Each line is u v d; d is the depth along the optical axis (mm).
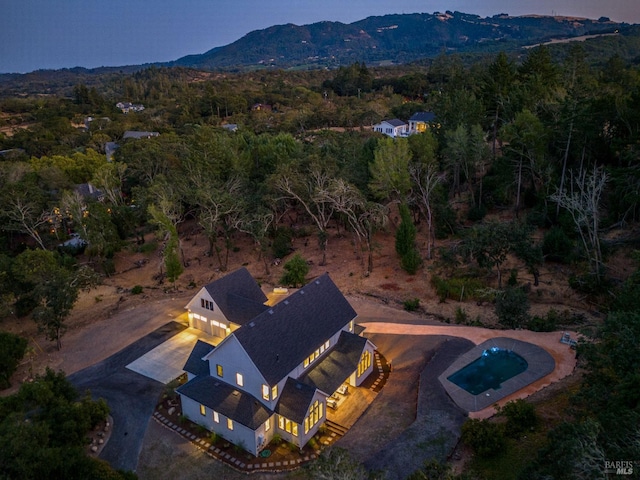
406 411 28719
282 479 24375
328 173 51406
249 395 27641
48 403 26109
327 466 17750
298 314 31828
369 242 50000
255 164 67500
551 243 44688
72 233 68000
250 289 41438
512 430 24703
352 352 31891
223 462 25781
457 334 36719
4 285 43500
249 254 58031
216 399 27531
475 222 54625
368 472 19891
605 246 42344
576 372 29906
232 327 37969
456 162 56250
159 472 25234
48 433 22203
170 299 47625
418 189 55219
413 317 41250
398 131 103875
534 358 32125
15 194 57094
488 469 22578
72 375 34719
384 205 54188
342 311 34750
